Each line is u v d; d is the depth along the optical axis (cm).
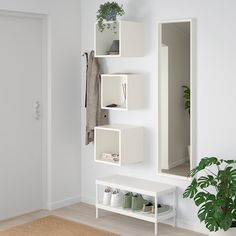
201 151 450
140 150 492
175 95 463
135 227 471
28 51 504
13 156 500
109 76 496
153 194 448
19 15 489
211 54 436
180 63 456
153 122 484
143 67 488
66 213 516
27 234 453
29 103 509
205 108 444
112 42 504
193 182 412
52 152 524
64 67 527
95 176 541
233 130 428
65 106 532
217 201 388
